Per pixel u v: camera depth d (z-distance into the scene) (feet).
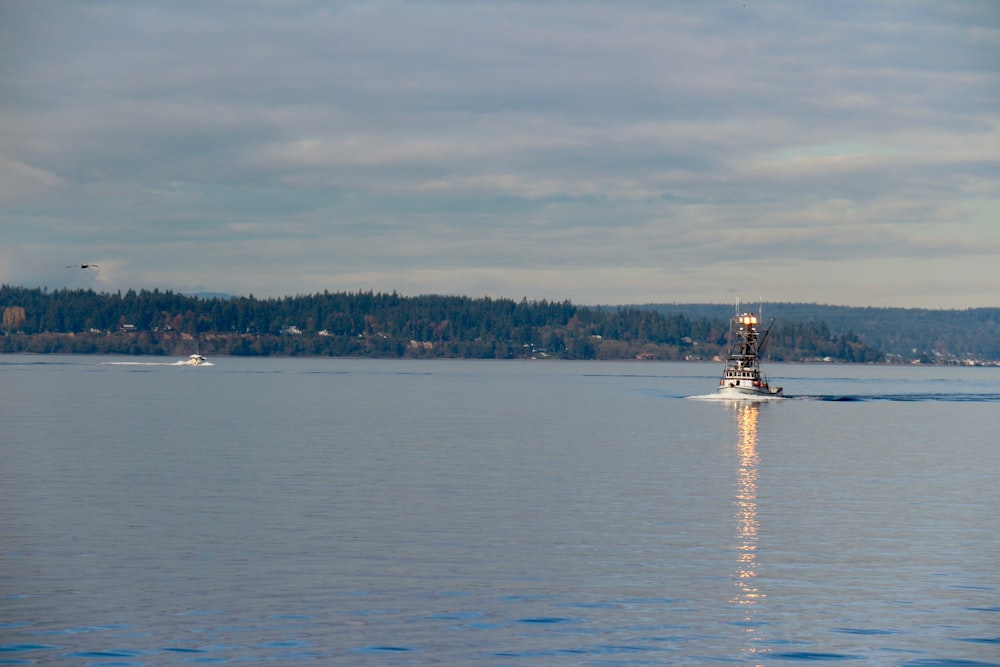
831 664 143.95
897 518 242.58
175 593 170.71
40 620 156.76
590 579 182.29
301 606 164.86
